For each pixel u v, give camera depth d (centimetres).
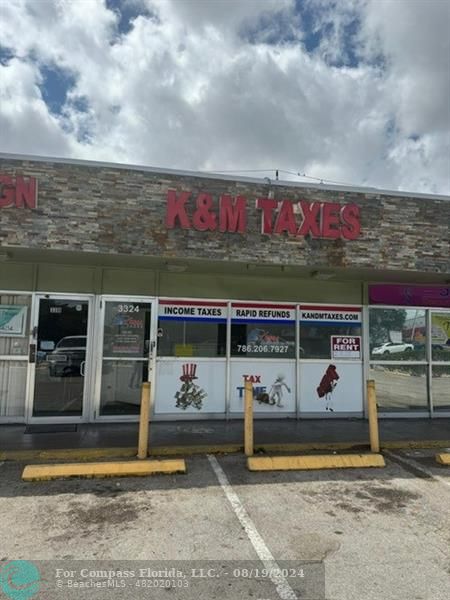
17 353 940
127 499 572
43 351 938
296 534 487
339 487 630
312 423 989
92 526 497
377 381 1083
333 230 857
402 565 425
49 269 949
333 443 812
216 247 814
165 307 993
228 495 592
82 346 952
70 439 802
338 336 1072
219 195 819
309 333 1060
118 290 971
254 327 1034
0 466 681
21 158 759
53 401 936
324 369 1059
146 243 789
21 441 785
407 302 1110
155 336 980
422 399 1104
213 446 771
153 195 795
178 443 789
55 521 507
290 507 559
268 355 1034
